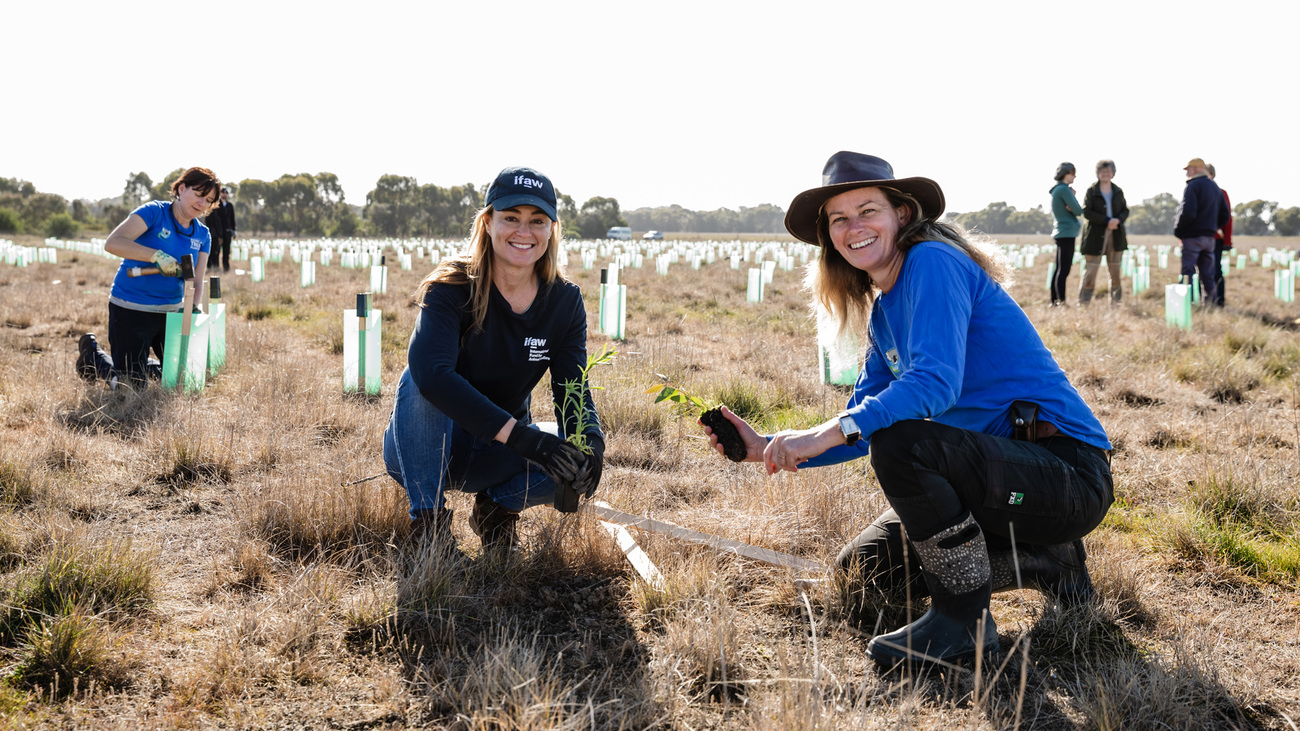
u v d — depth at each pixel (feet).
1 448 12.60
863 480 12.48
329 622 8.00
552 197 8.50
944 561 7.20
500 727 6.11
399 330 29.14
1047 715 6.73
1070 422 7.65
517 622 8.23
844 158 7.71
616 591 9.03
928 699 6.91
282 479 11.34
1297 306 43.21
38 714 6.34
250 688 6.84
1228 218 40.01
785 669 6.82
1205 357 23.65
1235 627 8.43
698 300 44.91
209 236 19.60
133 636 7.59
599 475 8.43
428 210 447.01
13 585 8.15
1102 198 37.88
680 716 6.62
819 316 9.55
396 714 6.58
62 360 21.45
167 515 11.05
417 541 9.51
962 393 7.79
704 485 12.96
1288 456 14.33
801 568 9.31
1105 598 8.60
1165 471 13.51
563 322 9.34
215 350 20.51
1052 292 39.86
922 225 7.80
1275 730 6.61
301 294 44.65
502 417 8.00
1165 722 6.57
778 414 18.19
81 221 338.13
